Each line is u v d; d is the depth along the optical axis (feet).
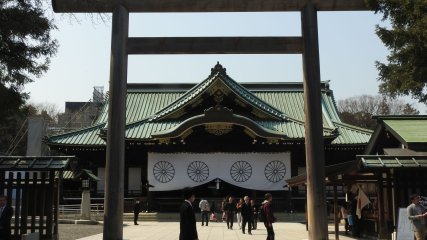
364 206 64.64
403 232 40.55
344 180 61.11
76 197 129.59
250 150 121.08
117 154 51.60
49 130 230.89
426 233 40.50
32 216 53.67
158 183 119.96
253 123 116.16
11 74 51.11
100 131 118.73
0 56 49.49
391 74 47.85
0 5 47.37
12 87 51.57
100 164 130.31
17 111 53.21
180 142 120.06
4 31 47.34
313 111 52.26
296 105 153.99
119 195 51.16
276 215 112.88
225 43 54.95
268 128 125.08
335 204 62.90
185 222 33.78
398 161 51.65
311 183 51.13
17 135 180.75
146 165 126.11
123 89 53.31
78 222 98.94
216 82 124.16
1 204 39.24
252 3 54.29
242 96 125.59
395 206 53.31
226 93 124.98
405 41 45.24
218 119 116.06
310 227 50.70
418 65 44.88
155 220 113.29
